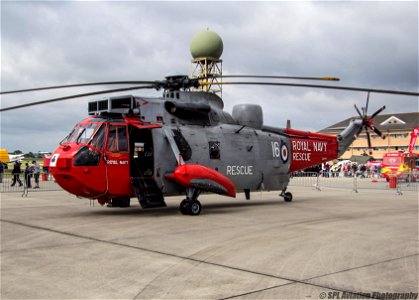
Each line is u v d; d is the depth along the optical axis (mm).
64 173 12328
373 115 21094
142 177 13500
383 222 12102
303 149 18766
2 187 28422
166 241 9062
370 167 48875
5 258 7461
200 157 14797
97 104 13742
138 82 13055
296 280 6145
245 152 16266
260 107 17391
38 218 12711
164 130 14000
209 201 18906
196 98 15484
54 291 5605
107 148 12891
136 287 5797
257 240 9203
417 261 7324
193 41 52781
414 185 32688
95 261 7262
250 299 5309
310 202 18391
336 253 7926
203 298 5340
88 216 13227
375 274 6477
